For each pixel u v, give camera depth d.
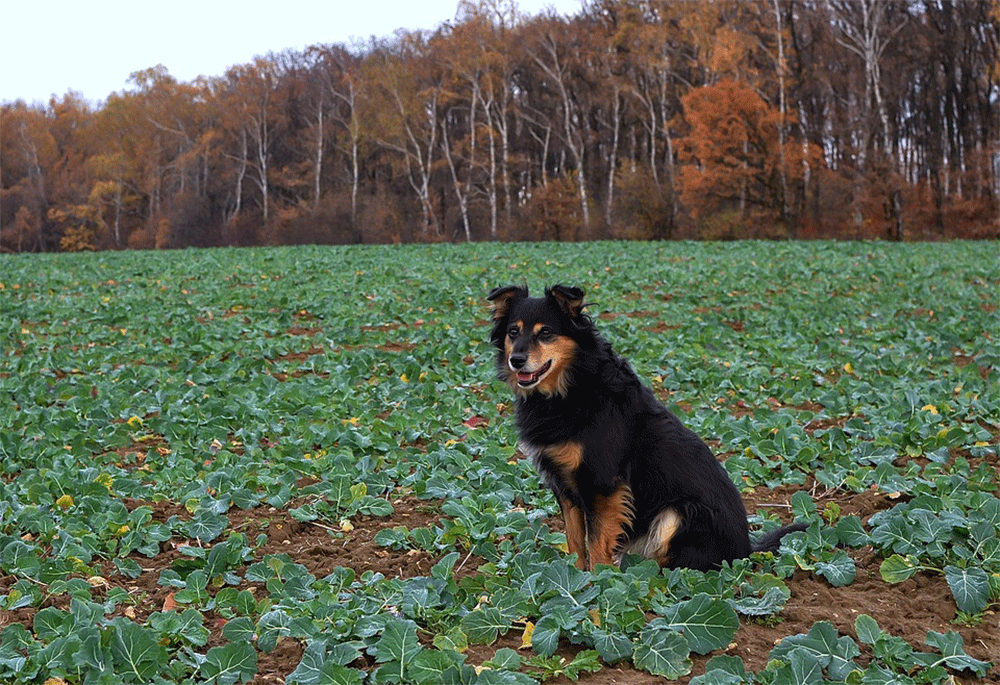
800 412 9.84
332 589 5.24
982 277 24.44
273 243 71.81
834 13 64.25
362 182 76.94
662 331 15.98
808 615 4.94
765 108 56.09
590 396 5.35
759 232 54.75
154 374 12.05
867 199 54.81
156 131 87.31
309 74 85.31
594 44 70.25
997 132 63.31
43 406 10.77
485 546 5.96
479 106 75.56
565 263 28.53
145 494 7.29
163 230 79.06
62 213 85.62
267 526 6.61
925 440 8.22
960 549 5.50
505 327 5.82
